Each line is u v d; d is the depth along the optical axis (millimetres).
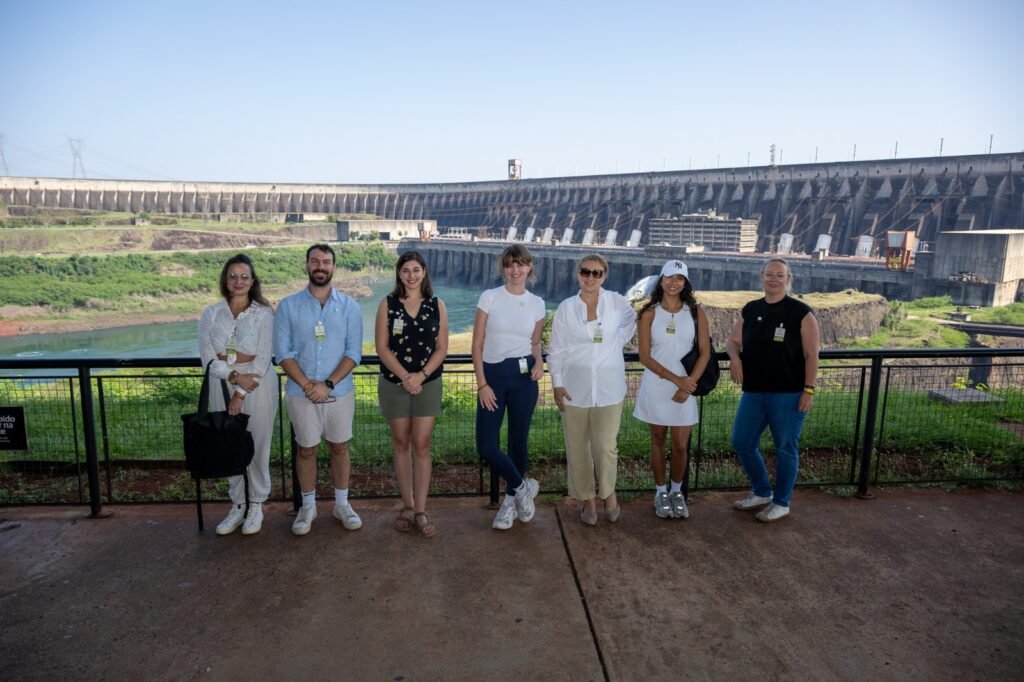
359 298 119312
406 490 5328
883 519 5617
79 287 108375
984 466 7176
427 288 5043
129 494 6586
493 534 5281
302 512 5289
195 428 4891
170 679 3541
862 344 52531
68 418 9852
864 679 3572
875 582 4574
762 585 4523
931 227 99188
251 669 3619
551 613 4172
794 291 84250
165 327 100125
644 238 134250
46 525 5414
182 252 133500
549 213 160500
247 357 5047
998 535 5320
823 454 8023
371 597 4344
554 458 7934
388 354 5000
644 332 5367
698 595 4387
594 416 5215
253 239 155375
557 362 5219
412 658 3717
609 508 5469
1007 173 94250
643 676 3572
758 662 3703
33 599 4305
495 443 5191
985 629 4039
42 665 3650
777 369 5320
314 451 5246
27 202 169125
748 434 5613
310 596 4352
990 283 66062
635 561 4844
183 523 5461
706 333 5344
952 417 9172
